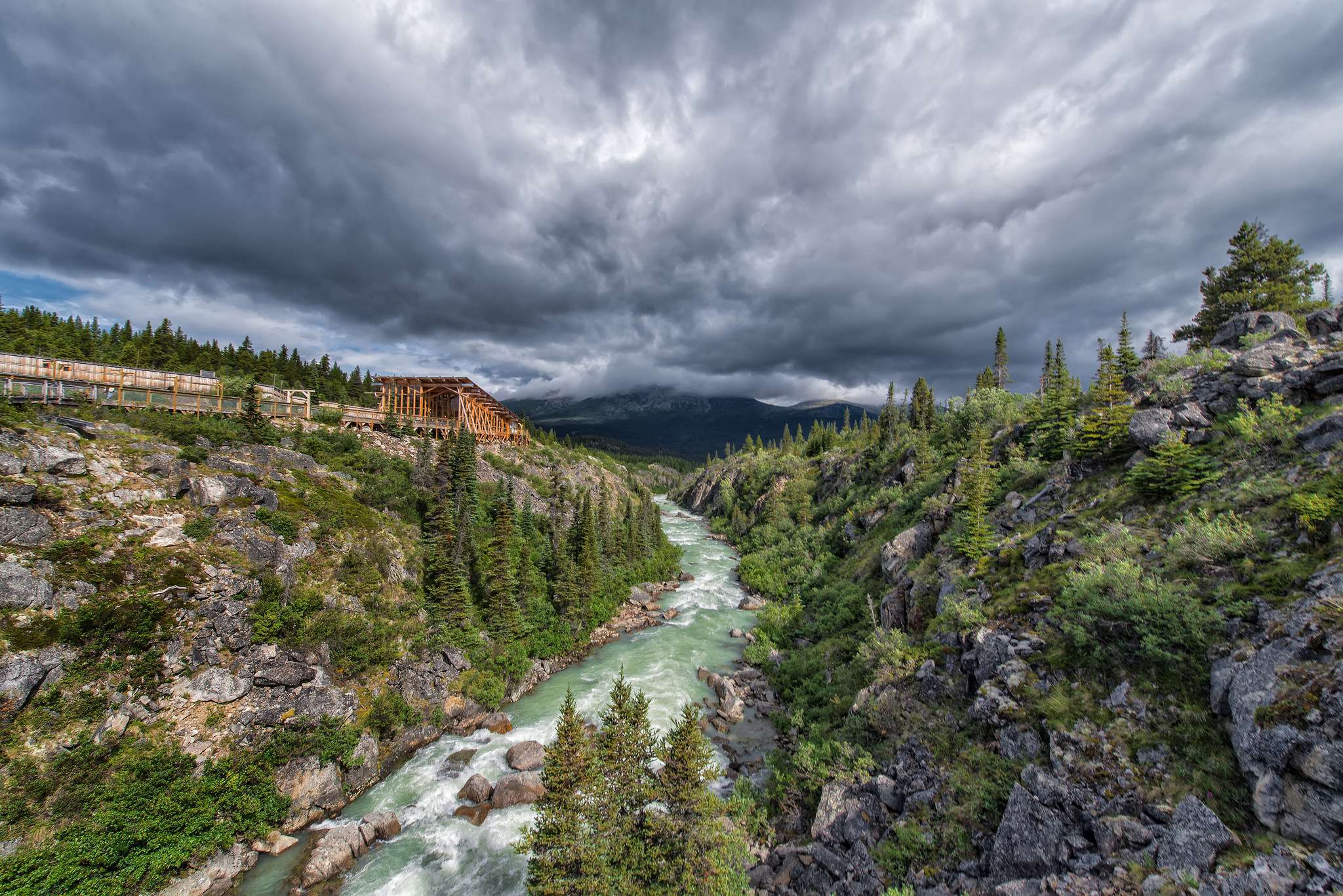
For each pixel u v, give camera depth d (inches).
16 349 2930.6
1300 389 1211.2
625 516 4227.4
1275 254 1915.6
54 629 1071.6
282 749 1219.2
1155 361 1749.5
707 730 1601.9
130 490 1355.8
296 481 1809.8
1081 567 1160.8
